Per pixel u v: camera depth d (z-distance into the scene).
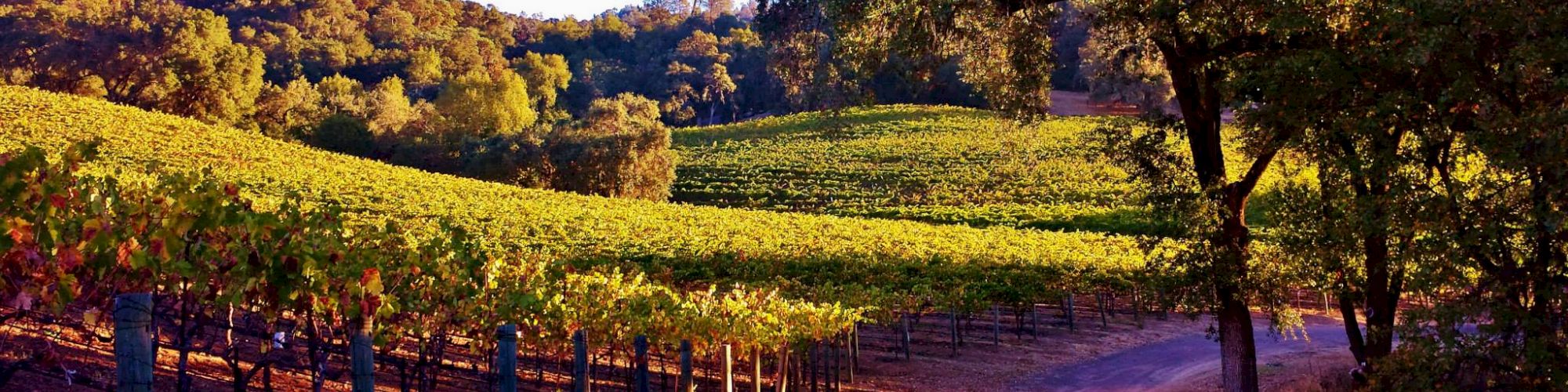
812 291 25.28
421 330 9.29
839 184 71.19
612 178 68.44
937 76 16.08
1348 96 11.07
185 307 6.81
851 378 21.58
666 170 71.12
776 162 80.75
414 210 36.94
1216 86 13.48
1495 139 9.21
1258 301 14.84
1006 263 32.66
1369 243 13.00
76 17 92.69
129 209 6.63
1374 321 13.53
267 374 7.90
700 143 96.19
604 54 185.88
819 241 37.38
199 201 6.40
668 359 19.75
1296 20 11.41
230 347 7.55
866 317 23.89
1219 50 13.46
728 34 193.12
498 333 6.61
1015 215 56.06
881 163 77.25
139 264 5.96
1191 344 27.52
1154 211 15.27
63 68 82.25
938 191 65.56
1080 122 84.75
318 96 95.06
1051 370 23.91
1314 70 11.10
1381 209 10.34
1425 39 9.88
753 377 15.05
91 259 6.05
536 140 70.62
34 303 6.09
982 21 15.20
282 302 6.97
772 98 145.62
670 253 31.33
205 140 49.78
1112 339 28.67
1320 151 11.67
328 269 7.39
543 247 31.44
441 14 190.00
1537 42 9.39
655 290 14.88
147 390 4.48
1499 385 9.73
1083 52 73.31
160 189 7.02
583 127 74.62
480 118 89.25
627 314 12.85
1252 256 14.73
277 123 87.69
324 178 43.66
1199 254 14.60
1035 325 28.36
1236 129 13.33
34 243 5.64
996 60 15.76
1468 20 9.88
